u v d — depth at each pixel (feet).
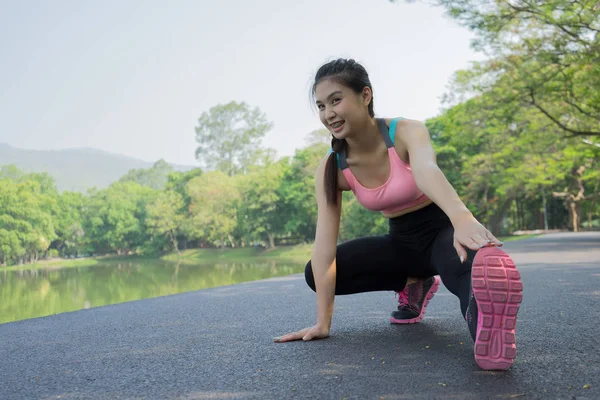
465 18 39.40
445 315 9.25
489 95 49.78
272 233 172.24
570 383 4.75
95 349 7.41
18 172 175.73
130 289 69.10
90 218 207.62
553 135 61.46
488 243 5.04
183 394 4.92
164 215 192.65
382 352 6.27
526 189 123.95
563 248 38.40
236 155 262.67
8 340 8.50
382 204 7.06
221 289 16.72
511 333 5.04
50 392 5.21
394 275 7.81
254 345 7.12
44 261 181.98
